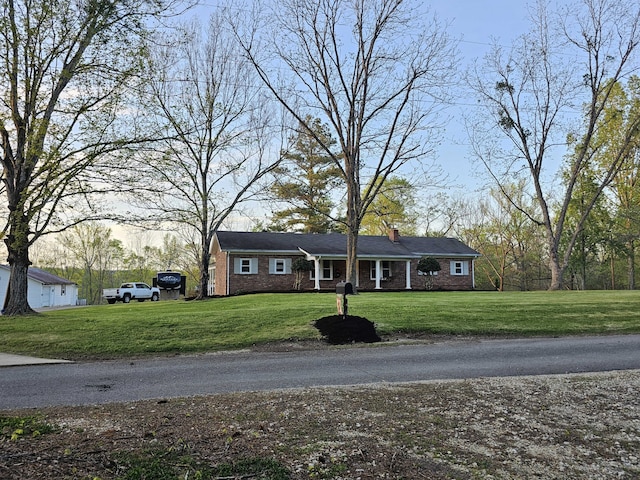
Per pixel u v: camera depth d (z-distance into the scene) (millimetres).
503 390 7309
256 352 11102
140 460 4289
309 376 8516
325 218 44781
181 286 42375
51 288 45094
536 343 12141
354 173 24359
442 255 35969
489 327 14031
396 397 6836
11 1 13984
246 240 32375
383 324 13945
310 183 43500
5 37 13883
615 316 15836
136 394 7238
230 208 28000
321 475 4133
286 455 4547
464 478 4203
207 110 26062
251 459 4387
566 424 5734
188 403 6492
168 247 56656
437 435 5262
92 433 5078
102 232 59906
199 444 4766
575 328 14203
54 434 5035
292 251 31734
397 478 4129
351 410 6129
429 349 11289
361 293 26672
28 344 11789
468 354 10656
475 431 5430
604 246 41781
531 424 5707
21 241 15789
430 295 23812
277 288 31750
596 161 37156
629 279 42344
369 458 4543
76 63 14664
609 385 7652
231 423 5500
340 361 9922
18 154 15523
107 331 12969
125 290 38219
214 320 14281
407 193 37969
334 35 23281
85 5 14430
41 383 8078
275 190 35281
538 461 4633
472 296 22500
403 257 33062
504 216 49219
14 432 5012
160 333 12781
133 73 14922
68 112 14719
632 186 38875
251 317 14625
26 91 14531
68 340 12031
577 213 40562
